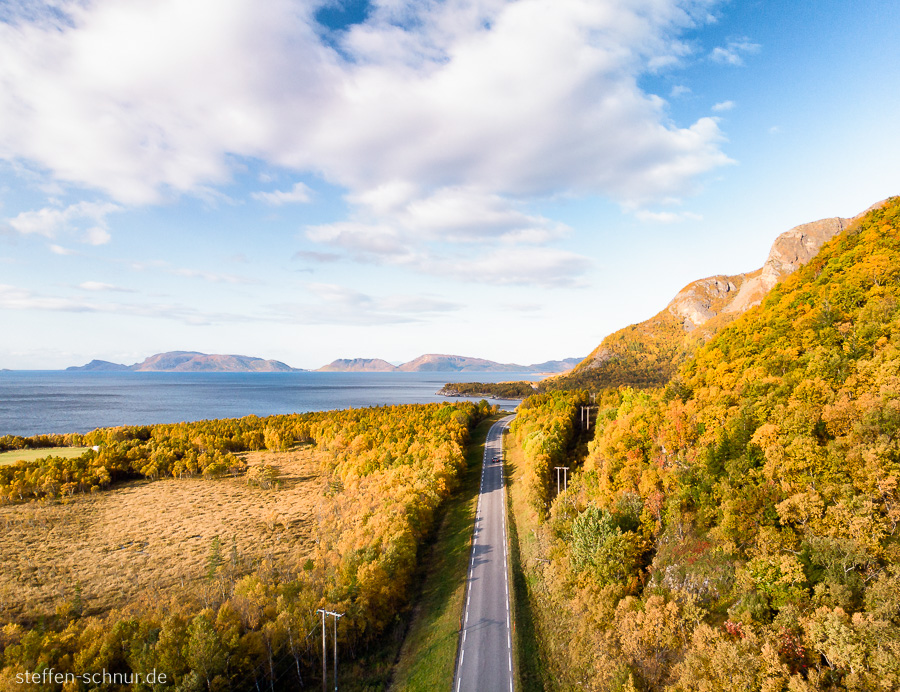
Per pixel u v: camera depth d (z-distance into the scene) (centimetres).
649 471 6612
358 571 6425
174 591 7231
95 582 7625
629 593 5409
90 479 13175
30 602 6925
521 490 10738
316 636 5691
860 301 7475
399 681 5334
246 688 5062
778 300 10294
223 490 13312
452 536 8938
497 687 4856
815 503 4278
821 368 6194
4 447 17425
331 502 11262
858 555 3656
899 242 8156
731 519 4762
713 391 8006
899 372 5278
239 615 5756
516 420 17662
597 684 4425
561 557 6538
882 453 4234
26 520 10500
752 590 4116
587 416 15525
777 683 3200
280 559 8388
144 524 10462
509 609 6288
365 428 17812
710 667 3603
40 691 4350
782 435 5294
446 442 13188
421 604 6862
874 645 3095
